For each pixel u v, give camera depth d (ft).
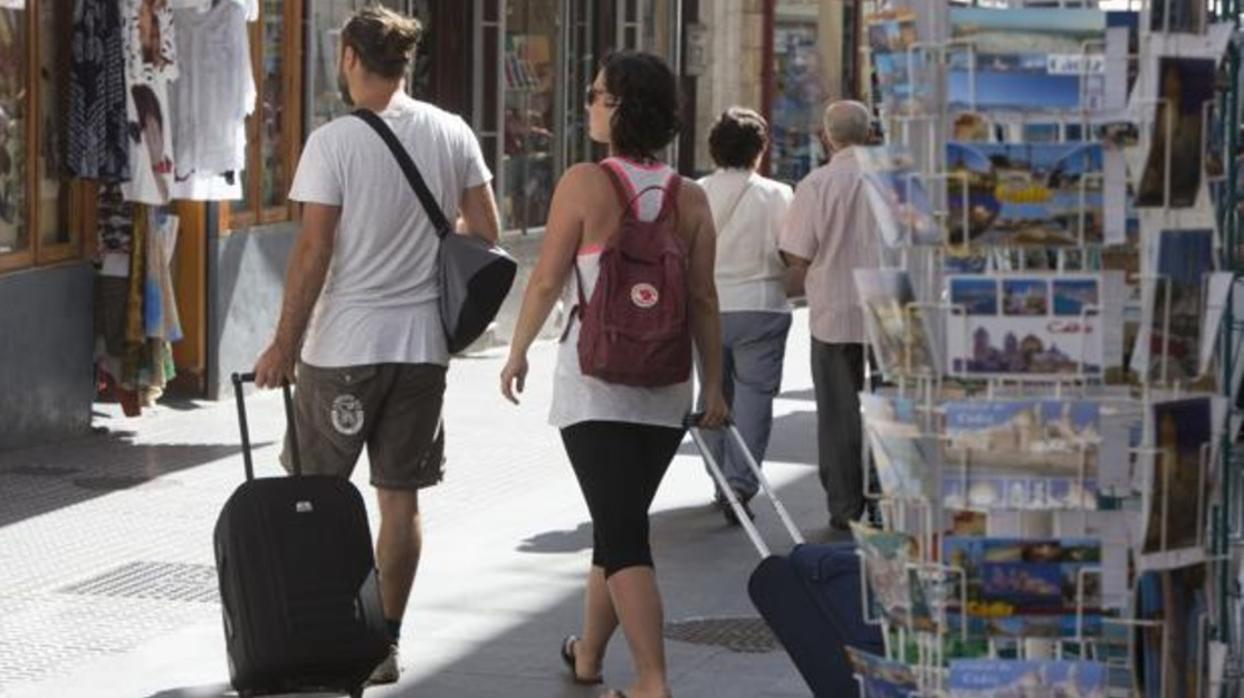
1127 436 33.88
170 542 77.15
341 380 55.88
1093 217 33.86
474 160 57.47
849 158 80.12
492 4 137.59
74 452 93.50
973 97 33.68
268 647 50.47
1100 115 33.81
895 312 34.04
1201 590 35.22
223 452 94.79
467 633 64.03
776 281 82.69
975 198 33.65
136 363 97.91
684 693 58.13
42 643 62.85
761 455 83.25
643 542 52.26
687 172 183.73
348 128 55.72
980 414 33.73
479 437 101.35
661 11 162.91
